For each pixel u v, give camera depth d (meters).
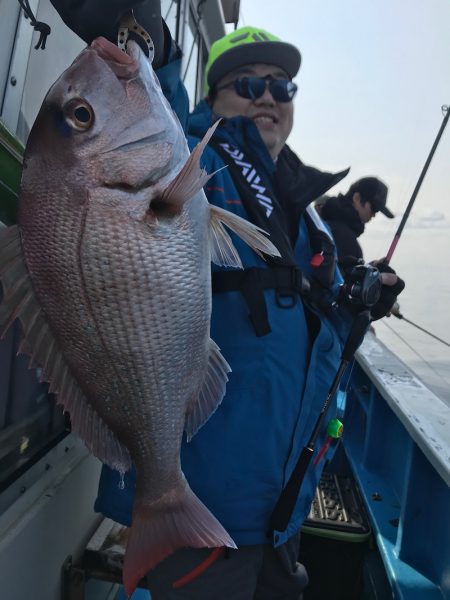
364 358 2.69
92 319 0.93
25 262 0.89
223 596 1.23
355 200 3.63
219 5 3.60
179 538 1.05
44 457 1.34
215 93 1.76
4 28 1.12
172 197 0.92
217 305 1.25
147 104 0.92
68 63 1.46
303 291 1.35
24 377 1.25
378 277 1.57
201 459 1.19
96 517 1.63
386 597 1.72
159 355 0.99
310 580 1.91
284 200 1.56
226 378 1.10
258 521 1.22
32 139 0.87
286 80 1.61
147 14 1.04
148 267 0.95
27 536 1.16
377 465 2.37
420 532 1.70
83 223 0.90
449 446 1.50
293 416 1.27
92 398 0.97
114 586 1.78
